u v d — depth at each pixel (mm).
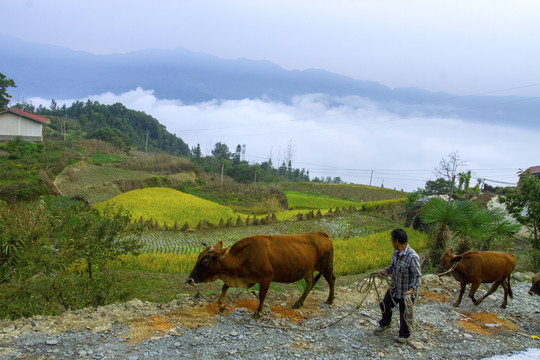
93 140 64750
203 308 6387
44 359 4637
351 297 7609
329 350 5328
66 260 9219
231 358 4914
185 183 47094
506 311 7520
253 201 43031
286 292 8750
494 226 13859
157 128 118375
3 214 8352
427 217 14758
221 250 6094
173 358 4816
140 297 9250
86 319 5797
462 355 5480
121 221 10062
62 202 25562
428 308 7289
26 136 43906
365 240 18281
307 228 25203
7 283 8836
